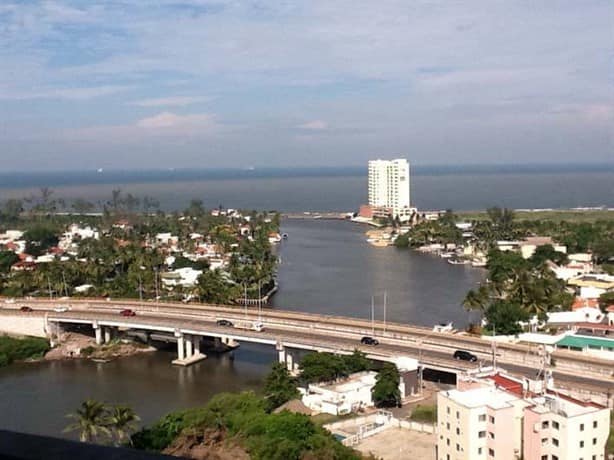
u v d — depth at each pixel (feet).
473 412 215.92
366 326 413.39
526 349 356.79
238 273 569.64
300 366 348.38
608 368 321.93
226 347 446.19
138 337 467.93
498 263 621.72
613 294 492.95
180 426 254.47
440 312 515.50
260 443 230.27
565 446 206.39
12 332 466.70
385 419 276.41
